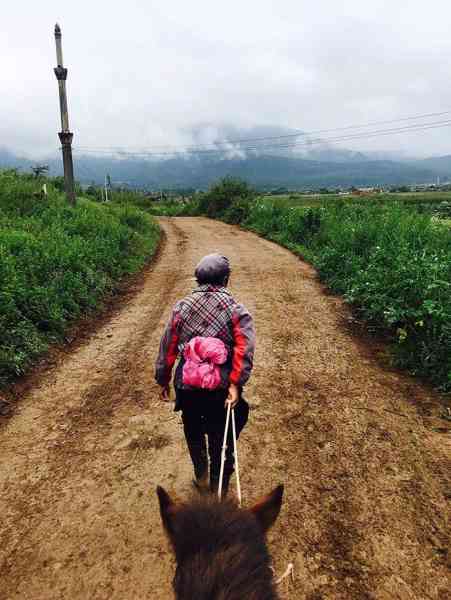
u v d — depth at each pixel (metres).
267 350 6.81
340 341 7.16
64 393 5.68
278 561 3.06
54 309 7.74
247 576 1.36
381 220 13.66
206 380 2.87
